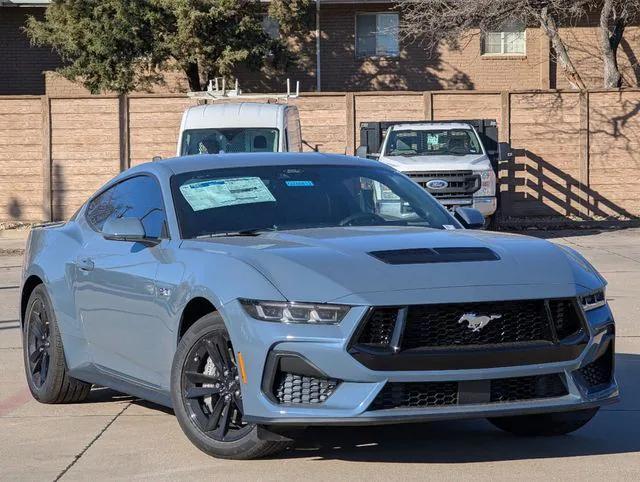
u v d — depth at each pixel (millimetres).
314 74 31891
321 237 6414
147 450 6504
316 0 30438
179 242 6711
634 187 26141
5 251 21078
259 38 28391
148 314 6660
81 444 6715
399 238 6402
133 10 26938
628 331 10836
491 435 6828
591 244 20688
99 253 7367
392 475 5852
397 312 5605
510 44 31922
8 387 8648
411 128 21938
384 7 31672
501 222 25312
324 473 5898
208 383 6164
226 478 5820
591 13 31031
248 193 7094
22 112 25875
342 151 25812
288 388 5699
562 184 26156
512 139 26125
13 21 31938
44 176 25906
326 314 5609
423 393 5676
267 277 5812
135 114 25844
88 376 7516
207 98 22328
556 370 5832
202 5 27062
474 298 5672
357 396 5566
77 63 27750
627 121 26031
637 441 6633
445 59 31922
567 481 5727
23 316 8438
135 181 7609
